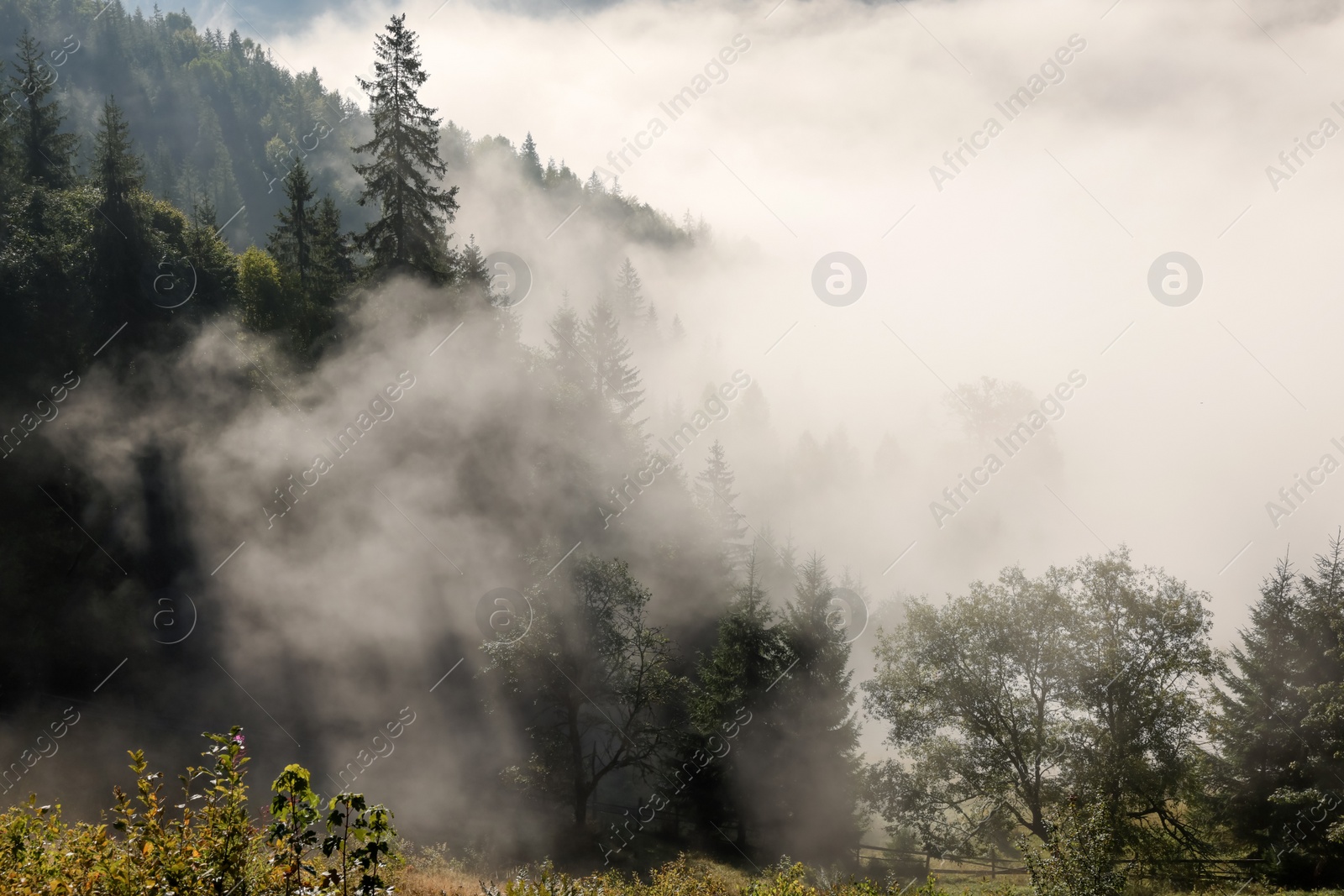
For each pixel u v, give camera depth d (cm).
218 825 600
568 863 2595
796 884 1548
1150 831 2514
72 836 776
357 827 579
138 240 4144
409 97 3778
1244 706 2645
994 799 2605
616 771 3916
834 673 3353
